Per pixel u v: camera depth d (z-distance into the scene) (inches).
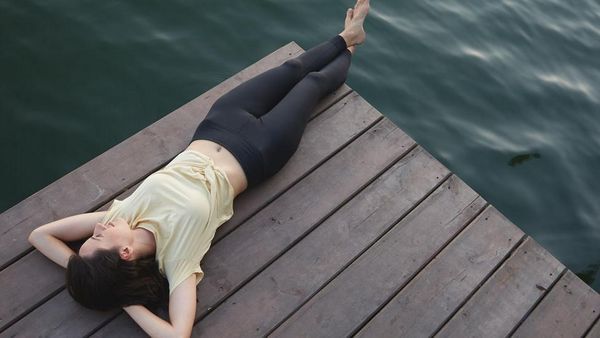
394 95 185.5
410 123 180.4
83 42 177.3
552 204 173.5
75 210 118.5
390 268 120.0
